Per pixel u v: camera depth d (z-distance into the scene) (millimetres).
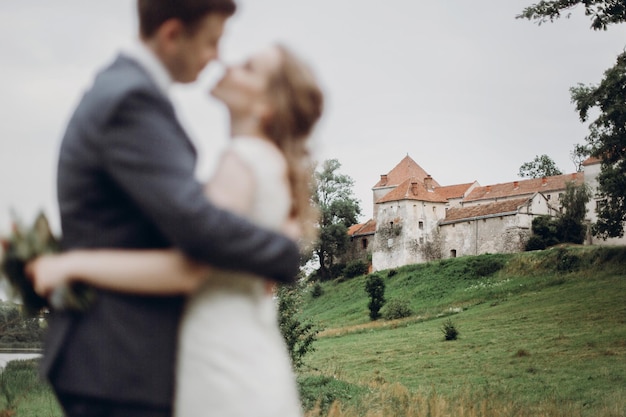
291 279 1878
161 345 1820
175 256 1789
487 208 99125
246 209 1882
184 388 1858
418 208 102625
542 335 43531
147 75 1857
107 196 1808
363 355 44062
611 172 45250
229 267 1785
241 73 2041
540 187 108500
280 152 2025
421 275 88125
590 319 47000
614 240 90062
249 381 1865
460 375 33094
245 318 1927
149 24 1915
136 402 1789
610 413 17438
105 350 1787
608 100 34875
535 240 92312
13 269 1892
